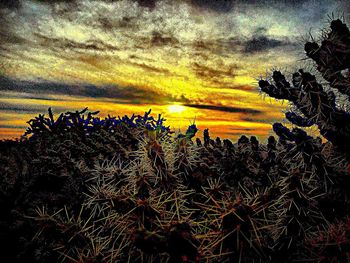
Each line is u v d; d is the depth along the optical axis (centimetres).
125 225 90
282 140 139
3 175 141
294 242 90
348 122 104
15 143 218
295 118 126
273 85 123
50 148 177
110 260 89
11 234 110
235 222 80
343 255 83
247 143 146
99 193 98
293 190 91
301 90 114
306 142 102
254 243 83
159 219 88
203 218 100
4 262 107
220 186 102
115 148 177
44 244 104
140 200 88
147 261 87
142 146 103
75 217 121
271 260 88
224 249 82
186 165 113
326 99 105
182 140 115
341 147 106
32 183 137
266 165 130
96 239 99
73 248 94
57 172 143
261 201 88
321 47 107
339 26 104
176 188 100
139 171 100
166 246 74
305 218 93
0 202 119
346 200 98
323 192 103
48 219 94
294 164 109
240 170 130
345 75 112
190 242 74
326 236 88
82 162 161
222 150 140
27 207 122
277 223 93
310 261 88
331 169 100
